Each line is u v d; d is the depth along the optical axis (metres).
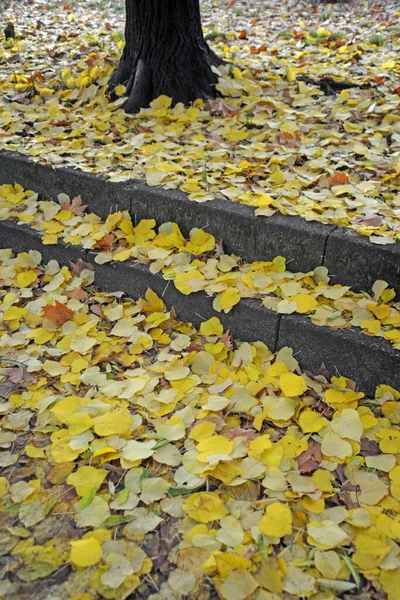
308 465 2.05
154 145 3.79
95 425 2.19
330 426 2.19
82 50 6.28
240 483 1.97
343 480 2.03
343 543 1.79
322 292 2.61
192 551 1.76
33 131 4.21
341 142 3.77
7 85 5.09
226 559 1.67
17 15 9.16
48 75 5.34
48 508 1.91
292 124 4.05
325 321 2.48
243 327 2.69
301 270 2.79
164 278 2.86
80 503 1.90
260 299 2.67
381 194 3.15
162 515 1.90
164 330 2.82
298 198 3.09
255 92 4.70
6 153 3.73
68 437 2.18
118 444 2.15
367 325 2.43
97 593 1.64
